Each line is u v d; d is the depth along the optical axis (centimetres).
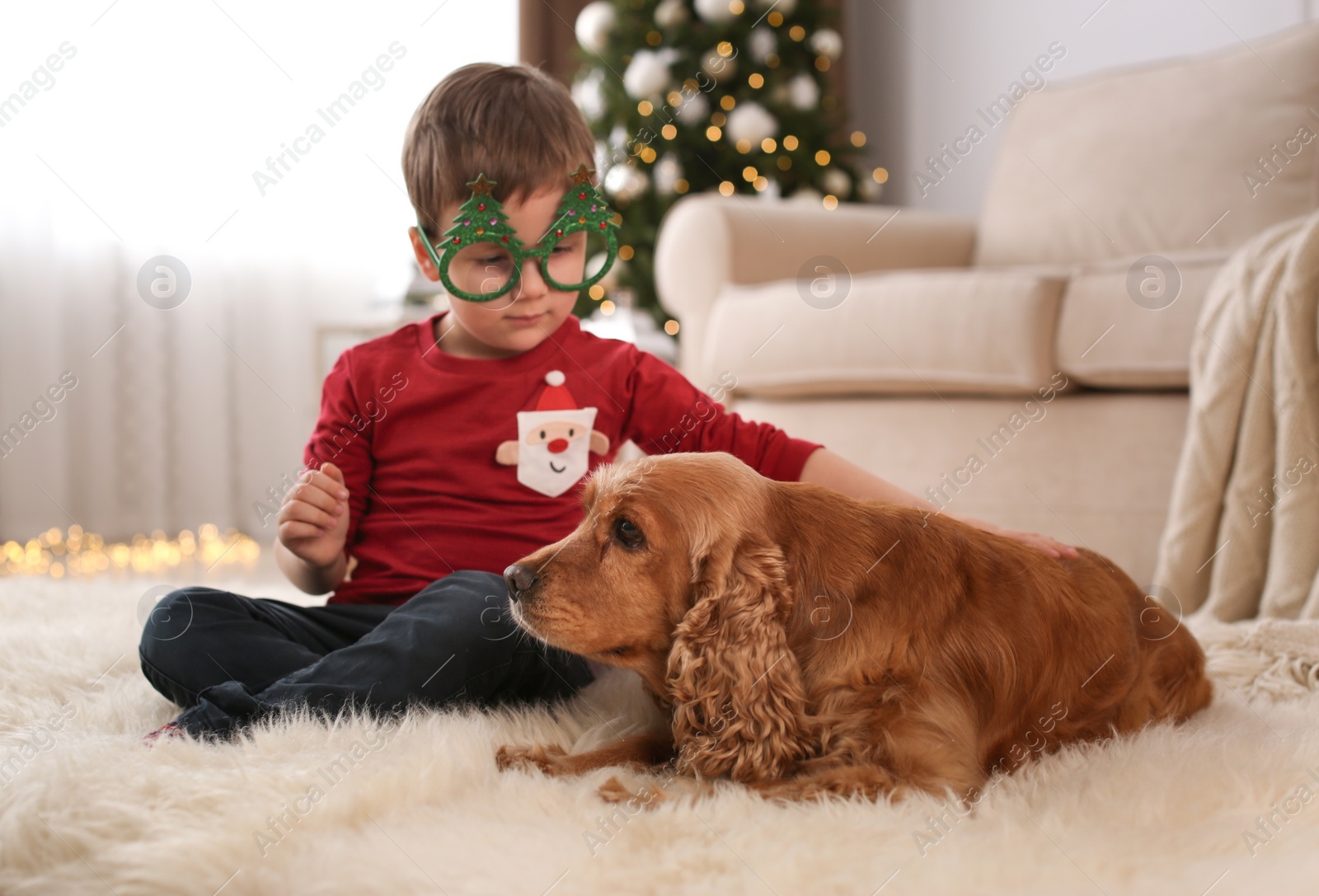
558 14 457
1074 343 225
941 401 250
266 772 92
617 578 105
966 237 358
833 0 499
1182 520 189
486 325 137
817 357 267
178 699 119
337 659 113
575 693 132
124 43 374
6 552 349
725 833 86
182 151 387
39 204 362
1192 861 85
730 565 103
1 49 357
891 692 100
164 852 80
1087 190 317
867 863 81
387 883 78
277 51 398
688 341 322
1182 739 109
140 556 352
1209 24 362
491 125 133
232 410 405
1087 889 79
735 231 312
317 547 132
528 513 140
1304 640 148
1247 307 183
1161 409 214
